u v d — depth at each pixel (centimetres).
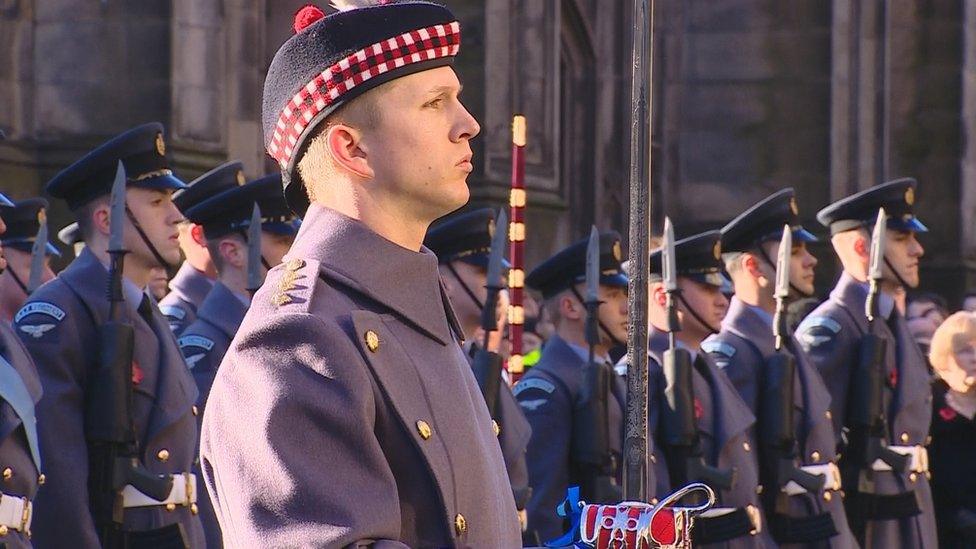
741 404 2620
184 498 2091
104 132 4131
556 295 2544
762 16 6391
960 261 6656
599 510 1073
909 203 2975
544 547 1188
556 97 5250
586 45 5962
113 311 1992
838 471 2770
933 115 6675
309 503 816
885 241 2891
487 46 4891
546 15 5178
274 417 826
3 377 1708
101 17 4141
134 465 1983
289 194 944
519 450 2266
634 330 1115
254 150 4594
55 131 4147
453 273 2486
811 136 6350
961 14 6688
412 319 895
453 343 930
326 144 902
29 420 1727
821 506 2705
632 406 1117
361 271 884
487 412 955
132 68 4147
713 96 6412
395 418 860
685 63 6431
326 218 902
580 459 2383
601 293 2541
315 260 884
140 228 2134
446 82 904
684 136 6431
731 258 2811
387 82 890
